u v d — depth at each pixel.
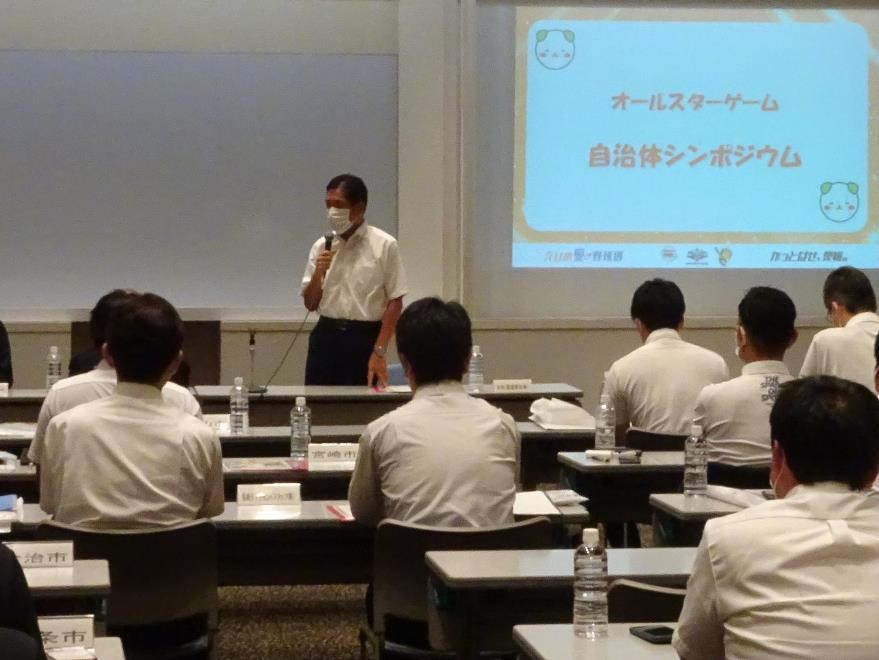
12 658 1.32
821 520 1.85
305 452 4.45
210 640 2.98
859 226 8.15
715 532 1.89
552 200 8.02
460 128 7.93
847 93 8.09
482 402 3.28
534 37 7.95
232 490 4.02
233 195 7.80
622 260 8.06
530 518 3.31
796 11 8.04
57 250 7.72
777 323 4.13
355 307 5.94
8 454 4.11
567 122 7.99
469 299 7.91
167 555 2.88
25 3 7.68
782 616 1.80
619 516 4.28
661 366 4.84
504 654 2.76
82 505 2.96
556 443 4.97
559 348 8.03
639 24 7.97
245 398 5.10
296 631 4.52
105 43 7.72
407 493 3.14
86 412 3.02
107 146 7.73
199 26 7.76
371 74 7.88
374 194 7.91
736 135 8.05
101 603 2.54
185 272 7.79
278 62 7.81
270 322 7.77
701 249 8.08
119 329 3.01
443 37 7.91
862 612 1.79
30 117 7.69
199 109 7.77
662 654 2.04
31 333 7.68
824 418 1.87
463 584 2.49
